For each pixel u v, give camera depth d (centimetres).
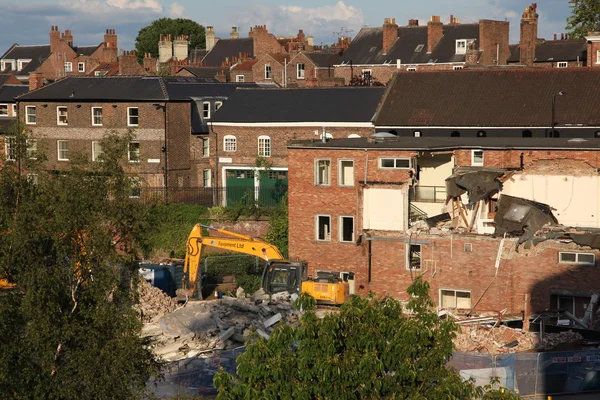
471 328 15062
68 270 9556
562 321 15512
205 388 12606
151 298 17338
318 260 18850
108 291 9744
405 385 8338
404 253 17612
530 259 16512
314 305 9125
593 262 16088
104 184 9881
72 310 9675
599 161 17262
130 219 9906
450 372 8388
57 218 9525
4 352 9225
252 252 18438
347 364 8244
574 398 12344
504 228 16938
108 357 9481
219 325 15888
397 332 8350
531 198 17675
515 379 12375
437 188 18438
